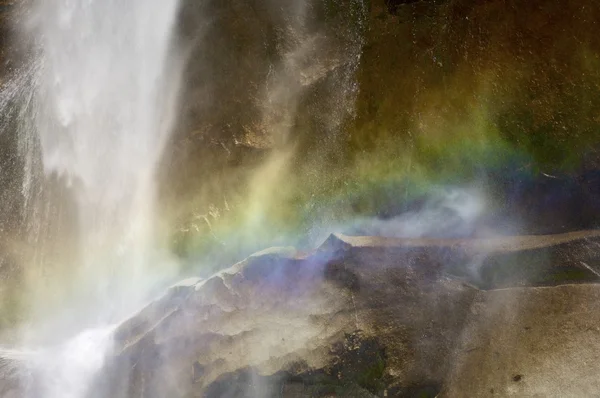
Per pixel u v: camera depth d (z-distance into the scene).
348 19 4.96
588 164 4.09
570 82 4.13
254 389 4.14
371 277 4.05
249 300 4.28
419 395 3.71
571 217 4.09
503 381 3.63
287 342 4.13
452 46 4.55
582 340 3.58
